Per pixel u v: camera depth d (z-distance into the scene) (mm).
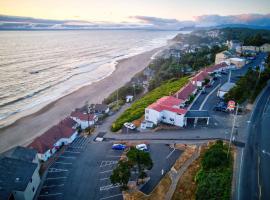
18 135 77625
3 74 145500
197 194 36719
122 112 85938
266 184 39688
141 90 118938
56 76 150875
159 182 43031
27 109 99625
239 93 72875
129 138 59688
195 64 137625
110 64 195875
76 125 70812
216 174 40188
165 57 191625
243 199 36156
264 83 89688
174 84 103062
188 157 49344
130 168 42188
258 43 160000
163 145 54875
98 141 60438
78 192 43062
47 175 48219
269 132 57000
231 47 169625
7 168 42594
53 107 101875
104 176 47219
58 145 59219
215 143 50406
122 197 40719
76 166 50812
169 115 63906
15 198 39344
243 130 58219
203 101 76688
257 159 46406
